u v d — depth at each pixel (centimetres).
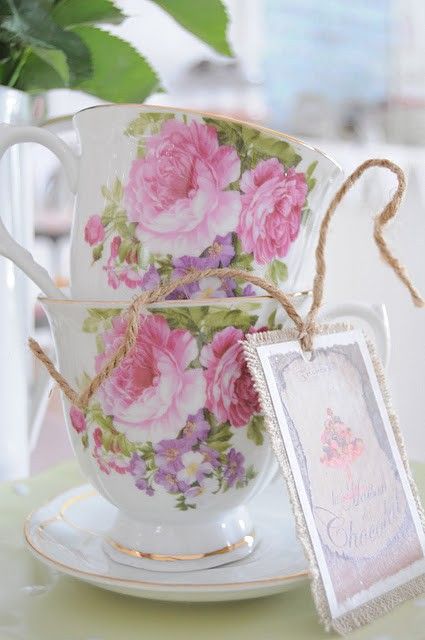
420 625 28
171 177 30
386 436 31
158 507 31
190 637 27
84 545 33
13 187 42
